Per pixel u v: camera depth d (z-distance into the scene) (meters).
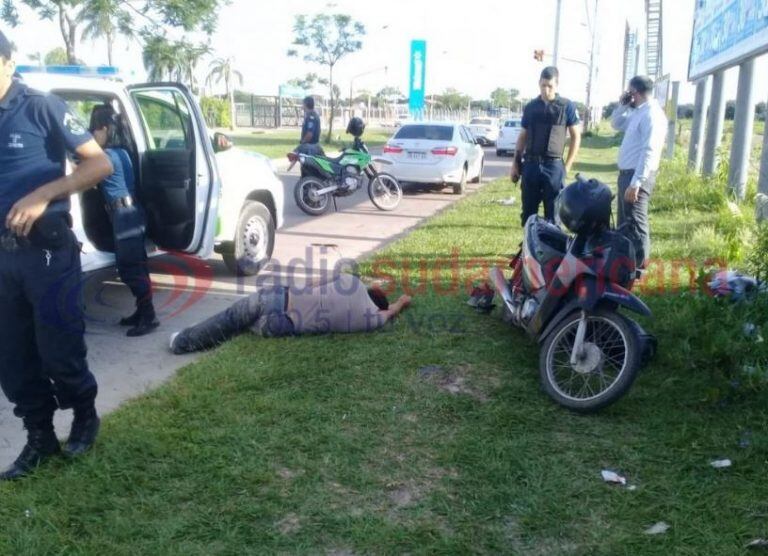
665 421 4.21
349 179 12.58
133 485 3.52
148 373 5.06
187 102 6.45
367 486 3.55
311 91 57.31
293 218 12.14
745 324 4.79
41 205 3.23
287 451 3.86
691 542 3.12
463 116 75.88
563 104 7.36
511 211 12.32
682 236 9.53
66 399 3.67
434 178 15.17
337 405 4.40
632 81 7.02
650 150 6.84
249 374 4.80
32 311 3.47
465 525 3.25
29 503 3.34
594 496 3.47
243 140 34.97
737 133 10.70
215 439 3.95
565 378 4.82
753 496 3.45
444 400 4.48
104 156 3.40
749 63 10.34
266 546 3.10
